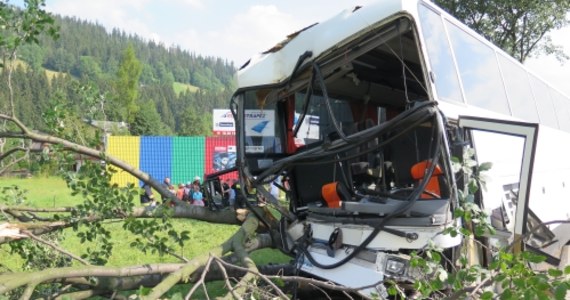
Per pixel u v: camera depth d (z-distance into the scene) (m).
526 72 9.00
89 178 5.66
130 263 8.18
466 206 3.65
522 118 8.00
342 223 4.96
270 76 5.65
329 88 6.32
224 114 33.03
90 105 6.15
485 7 19.08
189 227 13.00
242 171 5.86
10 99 5.59
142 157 29.06
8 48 5.44
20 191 6.12
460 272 3.23
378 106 7.18
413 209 4.52
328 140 5.50
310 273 5.09
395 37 4.99
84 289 4.99
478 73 6.45
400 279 4.32
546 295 2.72
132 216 5.64
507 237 4.89
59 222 5.63
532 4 18.44
